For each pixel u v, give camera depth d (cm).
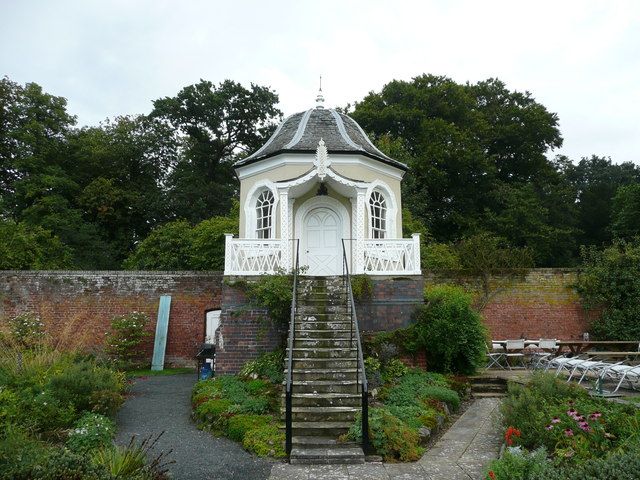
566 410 682
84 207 3155
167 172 3612
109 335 1567
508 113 3225
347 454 707
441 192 2945
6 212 2873
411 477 642
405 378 1069
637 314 1599
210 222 2122
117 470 538
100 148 3256
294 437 774
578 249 3528
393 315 1197
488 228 2847
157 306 1623
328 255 1440
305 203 1448
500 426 825
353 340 1017
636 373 975
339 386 888
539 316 1697
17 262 1916
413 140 2948
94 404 856
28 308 1577
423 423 824
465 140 2828
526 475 509
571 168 4581
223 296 1177
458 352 1182
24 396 801
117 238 3225
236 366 1149
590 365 1088
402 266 1248
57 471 493
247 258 1241
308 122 1555
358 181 1320
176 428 883
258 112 3716
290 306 1139
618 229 2773
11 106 2998
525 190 2986
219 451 756
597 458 557
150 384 1288
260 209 1484
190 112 3612
